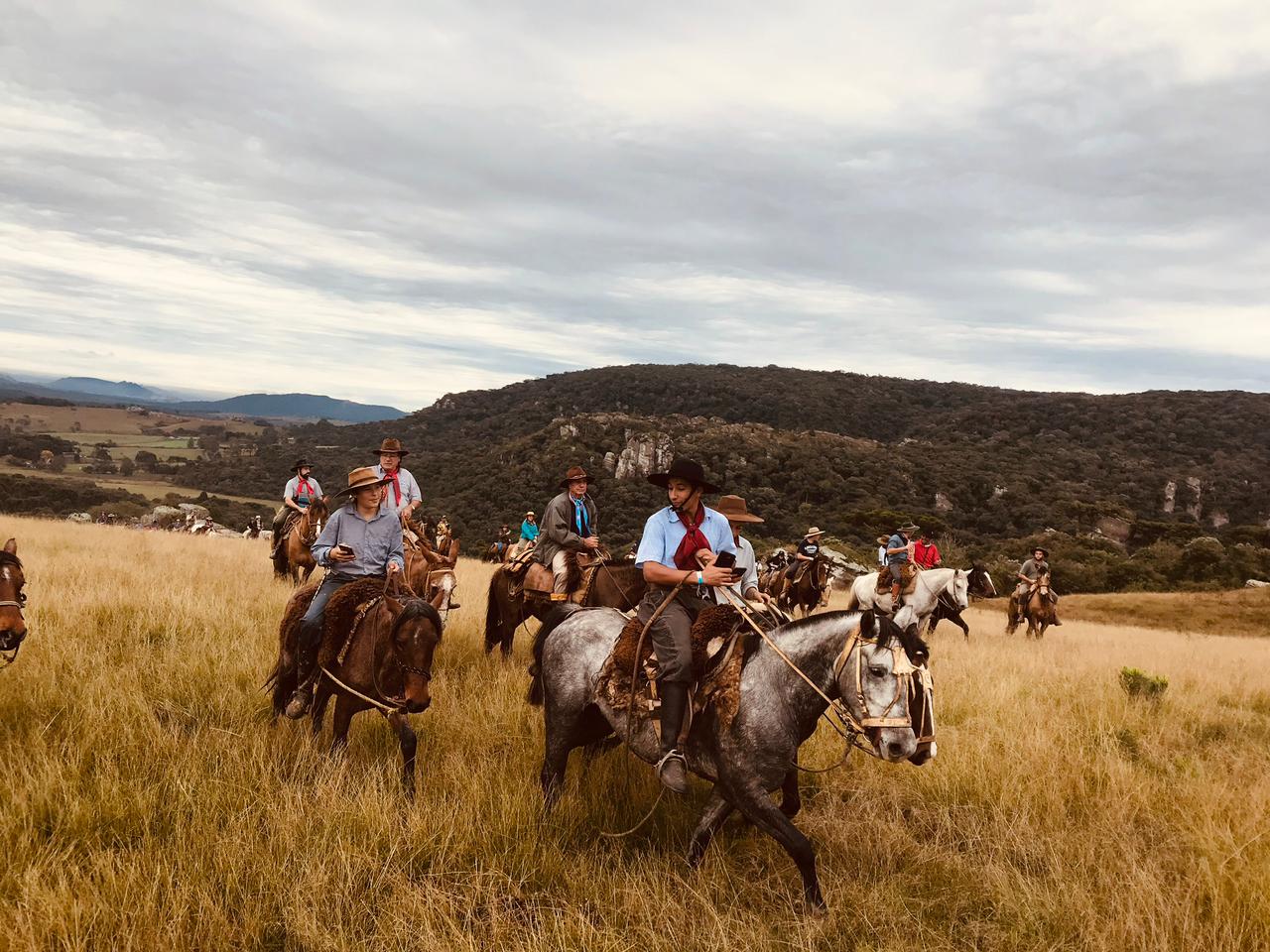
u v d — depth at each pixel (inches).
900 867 212.4
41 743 226.2
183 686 292.2
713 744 187.3
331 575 251.0
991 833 228.2
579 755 257.6
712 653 188.7
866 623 178.1
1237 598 1642.5
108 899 164.4
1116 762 275.3
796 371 6018.7
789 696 188.4
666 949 166.4
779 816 182.2
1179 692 440.5
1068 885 195.6
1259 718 391.5
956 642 663.1
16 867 171.5
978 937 181.3
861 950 169.8
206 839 190.4
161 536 929.5
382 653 224.2
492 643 388.5
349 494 254.5
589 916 179.5
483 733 276.2
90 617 362.0
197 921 163.8
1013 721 324.5
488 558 1045.8
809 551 673.0
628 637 201.0
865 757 275.6
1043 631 802.2
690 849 199.3
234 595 467.2
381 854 194.1
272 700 279.9
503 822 208.4
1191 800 248.7
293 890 174.1
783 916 181.8
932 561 710.5
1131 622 1544.0
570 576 340.5
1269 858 201.2
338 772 222.1
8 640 235.3
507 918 175.9
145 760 230.7
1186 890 193.5
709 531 199.8
